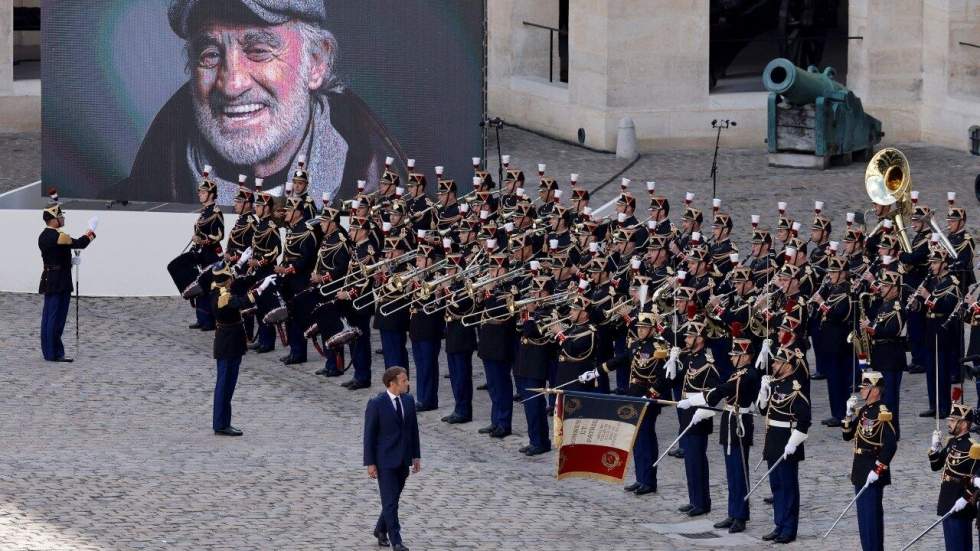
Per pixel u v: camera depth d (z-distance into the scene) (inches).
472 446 1248.8
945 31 2110.0
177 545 973.8
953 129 2117.4
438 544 998.4
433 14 1724.9
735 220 1793.8
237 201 1492.4
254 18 1733.5
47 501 1048.2
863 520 986.1
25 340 1491.1
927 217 1384.1
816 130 2007.9
